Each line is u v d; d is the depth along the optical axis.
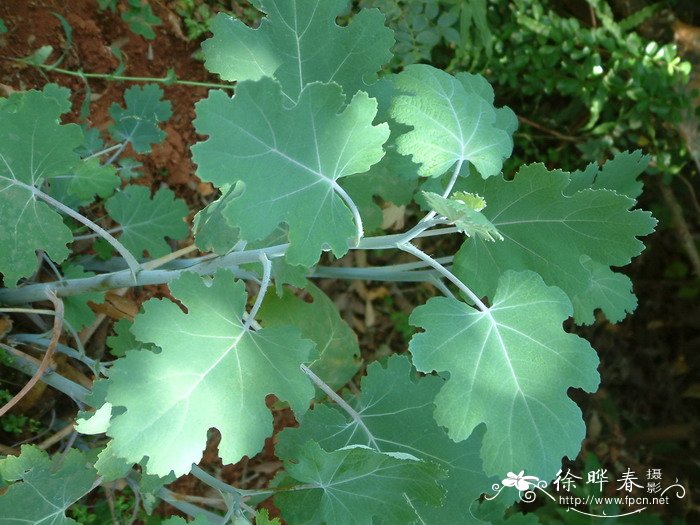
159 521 0.80
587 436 1.64
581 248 0.63
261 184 0.51
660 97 1.36
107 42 0.99
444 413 0.56
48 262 0.86
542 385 0.58
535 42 1.37
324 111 0.52
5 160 0.62
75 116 0.95
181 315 0.53
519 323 0.59
